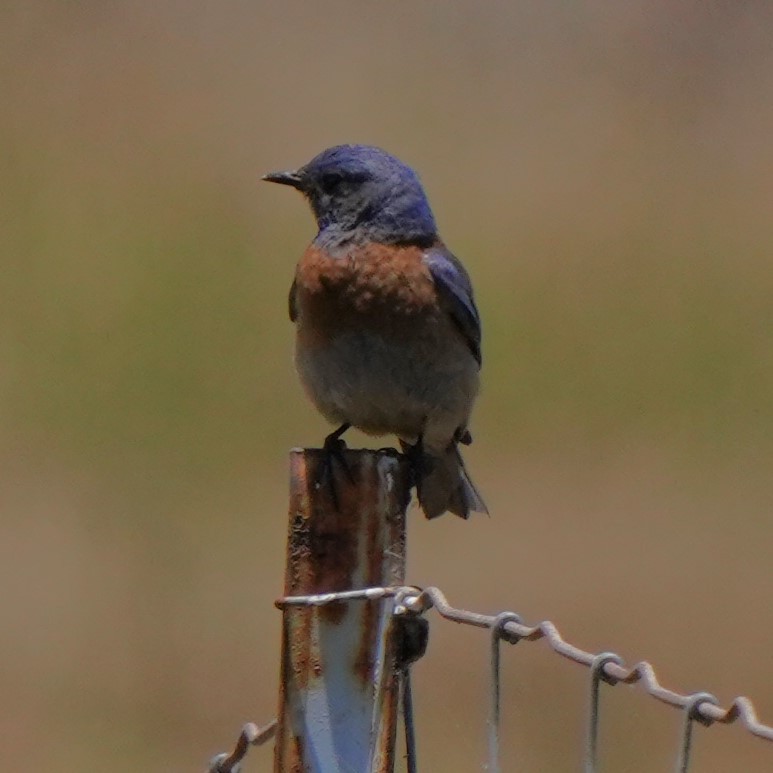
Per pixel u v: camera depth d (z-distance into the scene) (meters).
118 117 19.22
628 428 15.51
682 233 18.20
